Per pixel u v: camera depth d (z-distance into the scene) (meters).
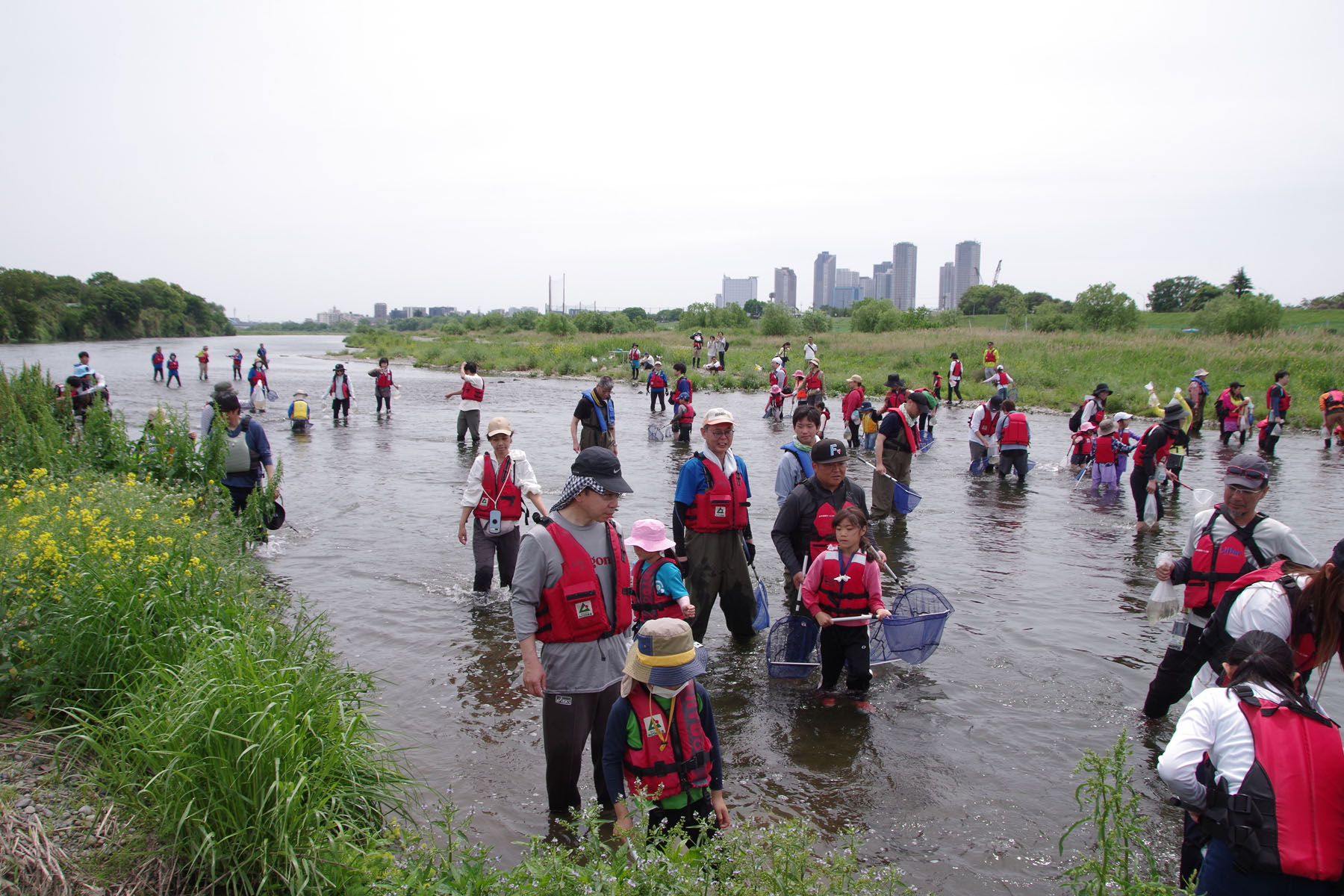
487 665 6.16
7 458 8.85
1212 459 17.77
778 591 8.13
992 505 12.37
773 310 71.44
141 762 3.75
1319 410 24.91
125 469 9.12
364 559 8.80
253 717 3.68
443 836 4.07
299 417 19.22
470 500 7.55
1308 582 3.60
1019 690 5.86
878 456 11.40
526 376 43.31
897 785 4.61
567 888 2.97
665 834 3.56
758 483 13.70
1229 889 2.82
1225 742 2.85
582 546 4.17
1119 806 3.43
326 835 3.50
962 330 58.44
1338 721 5.38
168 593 5.04
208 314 156.50
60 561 5.04
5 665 4.42
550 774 4.20
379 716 5.31
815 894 2.98
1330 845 2.63
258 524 8.51
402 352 66.06
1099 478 13.49
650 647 3.52
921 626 5.77
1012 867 3.90
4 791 3.65
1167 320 77.06
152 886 3.29
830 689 5.81
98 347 82.69
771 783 4.63
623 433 20.55
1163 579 5.06
